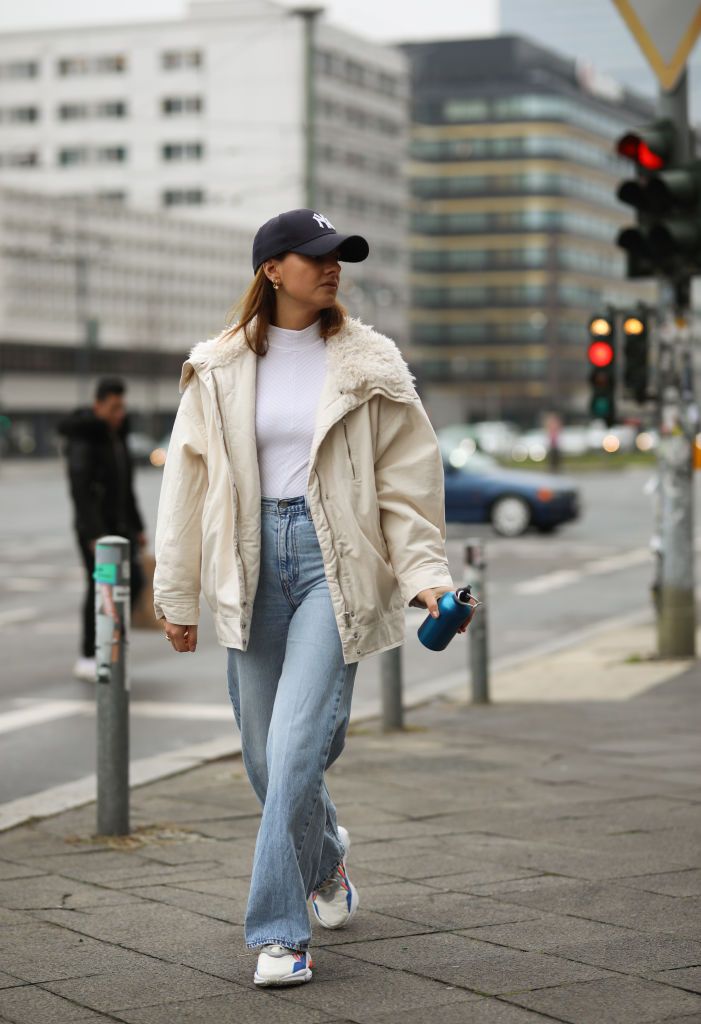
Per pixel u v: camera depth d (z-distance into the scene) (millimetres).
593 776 8023
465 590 4508
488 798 7430
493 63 142625
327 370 4598
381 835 6570
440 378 141125
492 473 29953
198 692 11836
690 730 9602
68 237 91750
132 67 111938
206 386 4621
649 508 38938
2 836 6793
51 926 5105
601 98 150750
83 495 12039
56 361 91812
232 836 6691
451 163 140250
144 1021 4070
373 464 4613
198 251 103688
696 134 11812
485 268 140125
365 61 120500
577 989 4281
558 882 5633
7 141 114000
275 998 4262
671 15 11648
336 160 116375
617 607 18453
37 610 17922
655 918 5074
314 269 4539
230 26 110438
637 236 11984
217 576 4594
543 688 11836
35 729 10195
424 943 4801
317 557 4578
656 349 12602
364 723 10258
